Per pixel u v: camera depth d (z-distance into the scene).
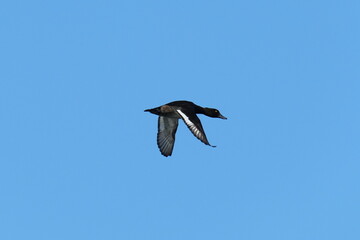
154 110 22.31
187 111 21.55
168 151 23.27
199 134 20.73
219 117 23.67
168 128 23.34
